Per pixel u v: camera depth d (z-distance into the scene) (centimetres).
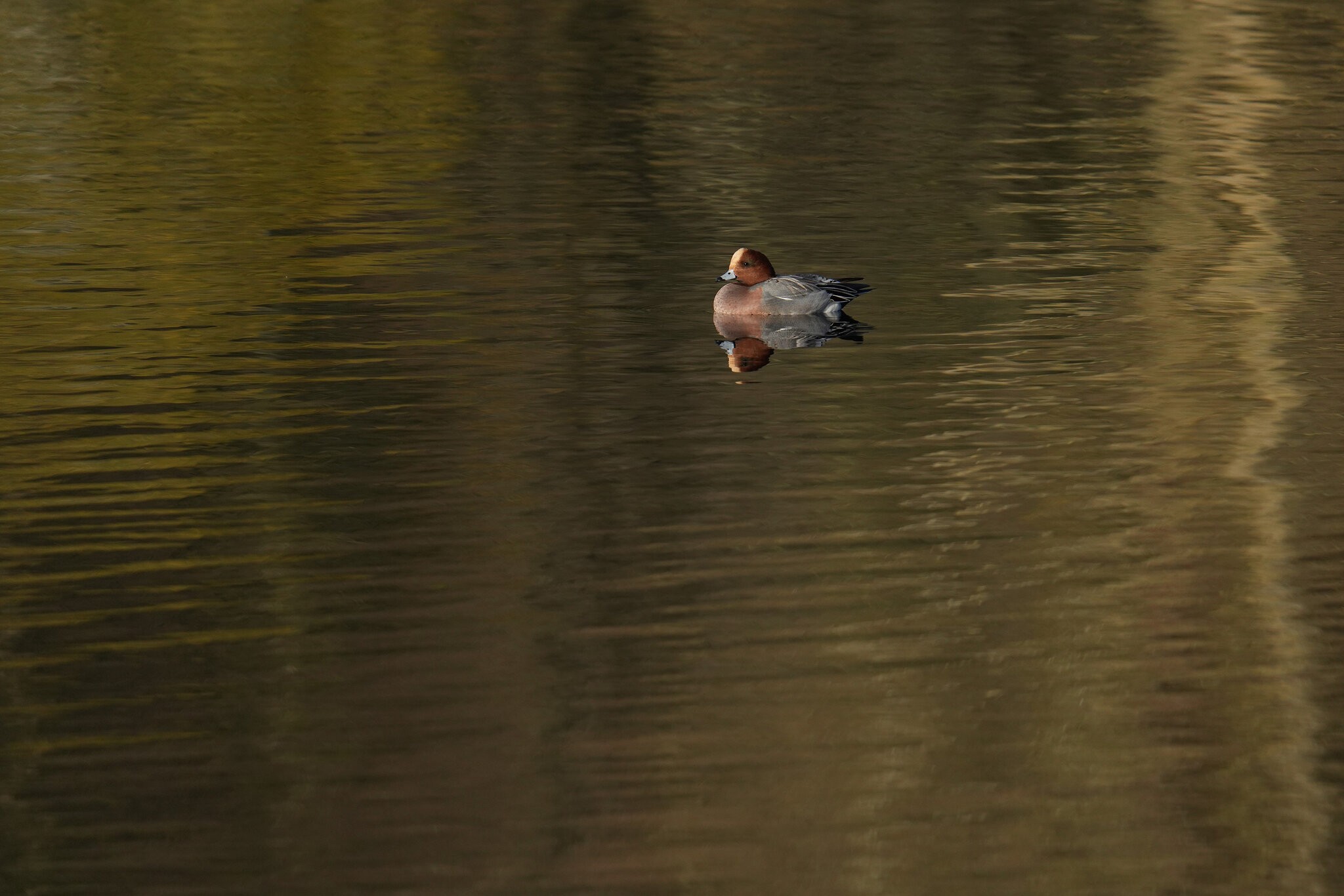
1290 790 1363
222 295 2816
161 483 1984
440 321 2677
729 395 2314
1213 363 2438
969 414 2225
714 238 3238
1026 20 6075
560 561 1759
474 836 1294
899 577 1727
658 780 1369
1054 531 1839
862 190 3666
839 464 2044
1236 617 1638
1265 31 5800
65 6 6078
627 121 4397
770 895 1224
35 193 3559
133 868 1258
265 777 1369
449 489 1964
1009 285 2902
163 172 3781
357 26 5888
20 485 1980
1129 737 1436
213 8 6141
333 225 3316
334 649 1574
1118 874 1259
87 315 2698
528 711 1462
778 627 1617
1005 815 1329
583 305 2775
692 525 1856
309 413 2234
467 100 4672
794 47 5541
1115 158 3975
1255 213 3416
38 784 1361
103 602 1675
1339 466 2020
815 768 1388
